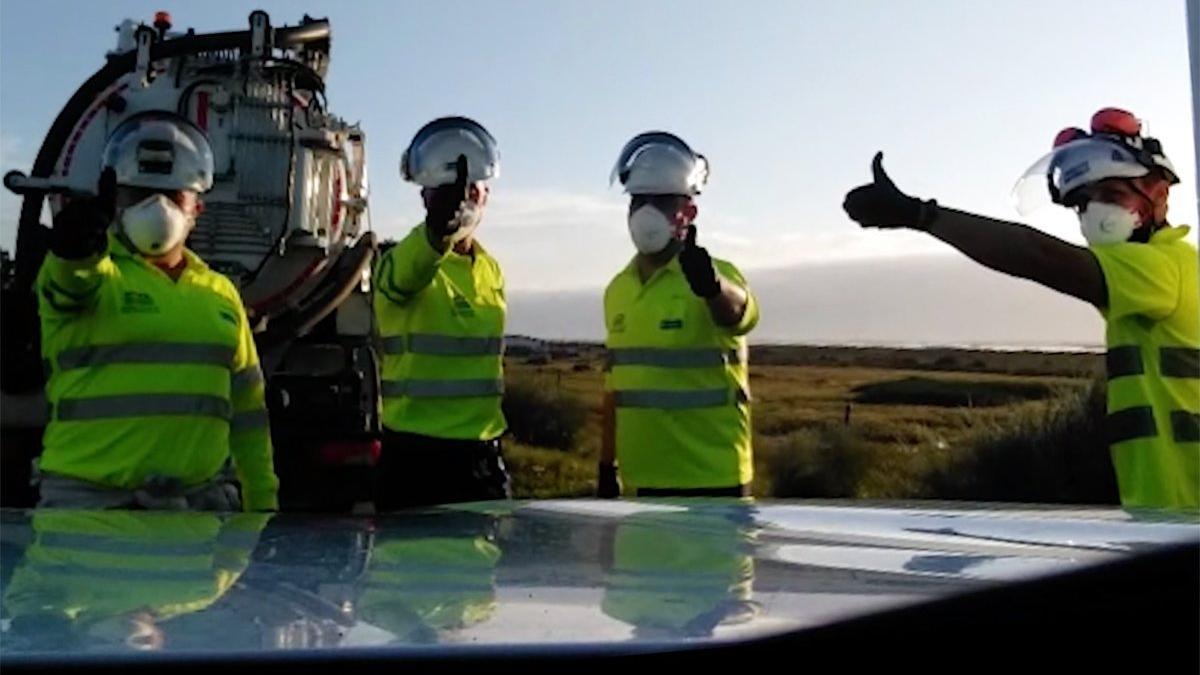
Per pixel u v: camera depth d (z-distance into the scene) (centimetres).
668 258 515
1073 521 156
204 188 402
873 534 155
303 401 757
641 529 166
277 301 768
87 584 120
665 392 502
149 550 146
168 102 769
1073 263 312
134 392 371
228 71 778
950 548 137
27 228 754
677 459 502
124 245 387
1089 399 1223
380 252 796
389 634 96
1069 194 359
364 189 803
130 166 386
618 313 521
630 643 93
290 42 792
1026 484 1224
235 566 132
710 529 163
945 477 1272
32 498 704
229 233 764
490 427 537
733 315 486
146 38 770
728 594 109
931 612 97
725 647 93
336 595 112
